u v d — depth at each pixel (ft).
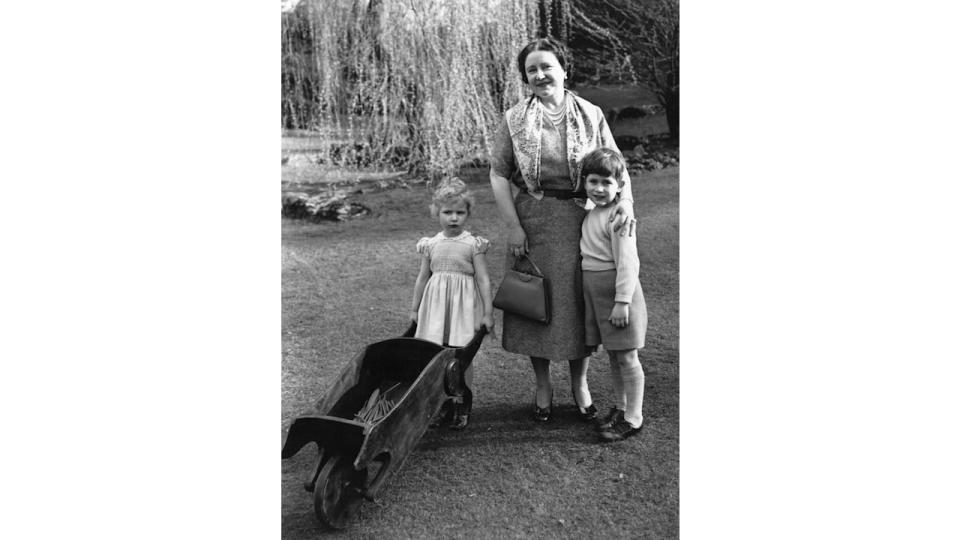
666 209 11.30
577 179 9.30
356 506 8.70
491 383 11.15
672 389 10.50
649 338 11.10
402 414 8.52
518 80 11.58
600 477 9.28
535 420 10.23
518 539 8.48
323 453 8.50
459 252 9.99
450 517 8.75
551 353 9.50
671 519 8.82
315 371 11.48
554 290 9.43
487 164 12.20
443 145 12.30
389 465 8.45
